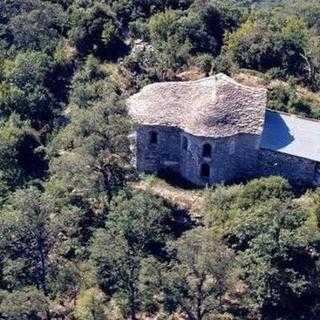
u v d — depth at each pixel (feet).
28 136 206.49
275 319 134.72
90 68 231.71
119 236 137.80
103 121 162.81
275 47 227.81
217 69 219.82
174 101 171.94
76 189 170.40
